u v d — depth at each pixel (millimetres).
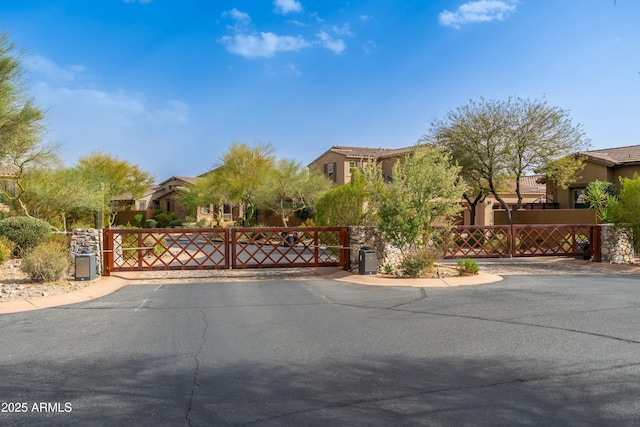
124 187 42531
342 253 14898
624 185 17781
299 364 5832
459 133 26125
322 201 21734
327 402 4637
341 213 19922
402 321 8172
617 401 4641
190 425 4148
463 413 4367
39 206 23266
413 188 14180
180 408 4512
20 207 23422
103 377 5379
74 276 13102
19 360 6016
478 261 18734
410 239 14102
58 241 18391
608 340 6859
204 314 8859
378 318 8430
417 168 14164
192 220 48812
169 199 57625
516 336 7105
